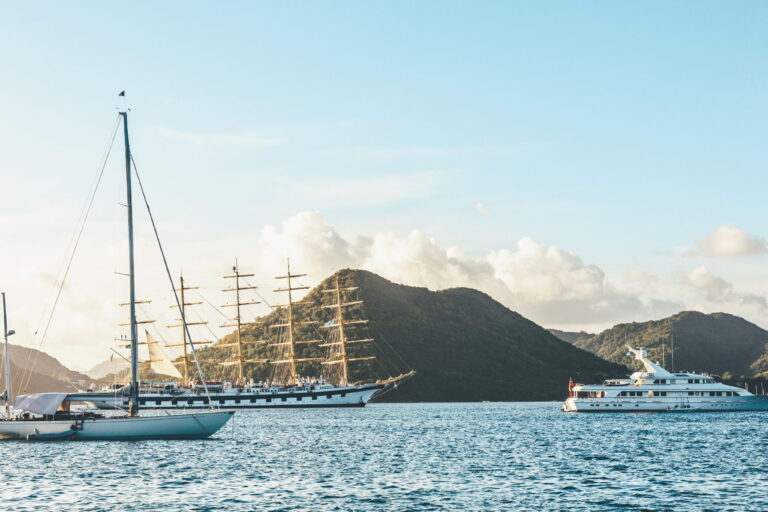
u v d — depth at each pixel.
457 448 86.75
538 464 70.81
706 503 50.75
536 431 113.38
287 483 58.66
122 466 66.81
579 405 155.50
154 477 60.97
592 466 69.19
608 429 114.25
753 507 49.47
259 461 71.94
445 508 49.16
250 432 113.75
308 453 80.06
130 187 88.00
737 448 83.75
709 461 72.31
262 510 48.47
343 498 52.41
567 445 89.31
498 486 57.50
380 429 122.31
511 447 87.69
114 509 48.72
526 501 51.44
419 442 95.19
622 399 152.88
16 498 52.12
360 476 62.59
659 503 50.78
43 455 73.62
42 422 84.19
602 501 51.44
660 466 68.75
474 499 52.09
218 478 60.81
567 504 50.47
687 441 92.62
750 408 149.12
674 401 150.50
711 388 151.25
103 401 186.62
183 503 50.62
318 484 58.25
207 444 85.88
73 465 67.19
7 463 68.19
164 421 86.62
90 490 55.16
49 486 56.66
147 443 84.44
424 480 60.47
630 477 62.00
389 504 50.41
